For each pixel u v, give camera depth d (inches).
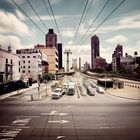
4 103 1437.0
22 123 850.8
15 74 3068.4
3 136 680.4
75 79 4276.6
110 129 754.2
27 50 4136.3
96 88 2496.3
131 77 4062.5
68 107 1252.5
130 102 1485.0
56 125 815.7
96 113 1055.0
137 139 640.4
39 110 1147.9
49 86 3009.4
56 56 5487.2
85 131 730.8
